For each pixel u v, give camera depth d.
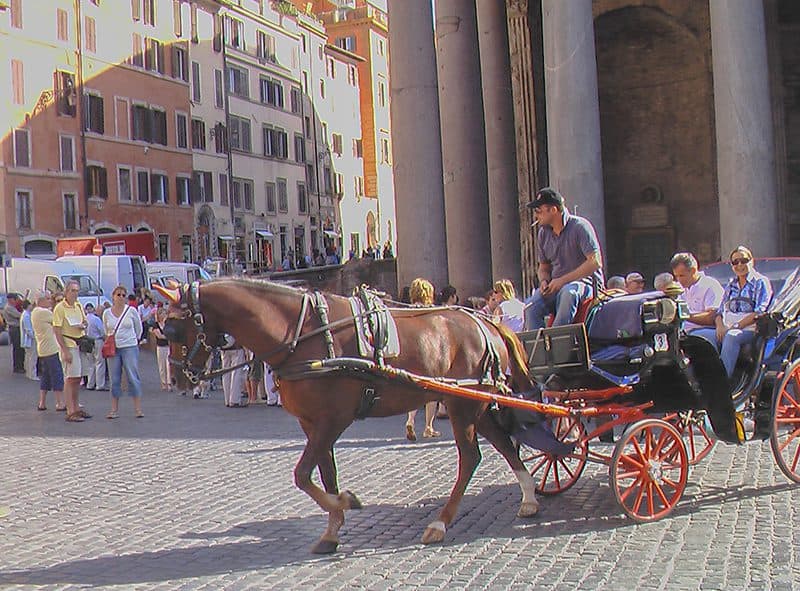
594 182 18.56
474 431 8.17
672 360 8.51
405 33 20.61
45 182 48.25
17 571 7.50
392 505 9.18
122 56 53.78
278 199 68.56
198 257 59.28
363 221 81.94
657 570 6.86
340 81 79.06
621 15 31.72
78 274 36.91
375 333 7.65
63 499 10.14
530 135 27.67
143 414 17.19
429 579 6.88
